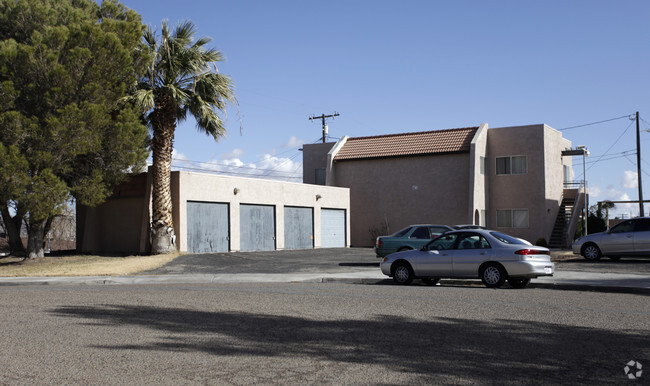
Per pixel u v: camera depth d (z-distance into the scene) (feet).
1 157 72.38
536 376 21.08
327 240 123.54
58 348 25.82
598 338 27.61
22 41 85.46
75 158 82.79
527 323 31.73
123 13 92.27
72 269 72.69
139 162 88.48
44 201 75.72
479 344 26.40
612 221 163.12
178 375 21.29
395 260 54.90
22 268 75.56
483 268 50.65
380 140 139.85
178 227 91.56
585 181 127.54
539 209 121.90
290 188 113.70
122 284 60.44
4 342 27.20
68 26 83.66
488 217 126.82
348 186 138.31
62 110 75.56
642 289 46.47
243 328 30.50
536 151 122.72
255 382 20.39
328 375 21.26
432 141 131.44
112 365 22.79
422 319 33.17
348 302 40.70
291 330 29.89
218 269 72.95
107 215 101.04
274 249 109.60
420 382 20.36
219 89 89.30
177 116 91.91
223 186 99.30
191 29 88.53
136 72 84.99
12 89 74.84
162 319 33.50
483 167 125.29
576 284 49.80
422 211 129.08
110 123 82.28
